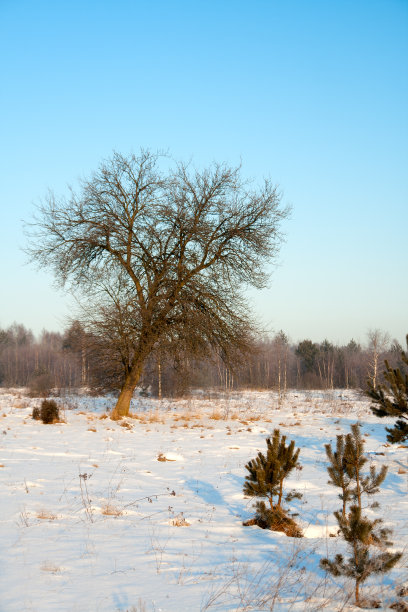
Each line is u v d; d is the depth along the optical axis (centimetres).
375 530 686
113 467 1223
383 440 1711
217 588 503
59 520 751
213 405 2956
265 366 6131
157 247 2225
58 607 439
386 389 1180
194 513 871
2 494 885
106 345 2173
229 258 2212
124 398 2288
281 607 464
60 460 1269
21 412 2375
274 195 2225
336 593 514
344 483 763
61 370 5238
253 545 691
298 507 934
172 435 1825
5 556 576
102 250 2231
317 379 5969
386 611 476
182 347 2139
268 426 2073
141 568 559
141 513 836
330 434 1861
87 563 567
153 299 2131
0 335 7981
